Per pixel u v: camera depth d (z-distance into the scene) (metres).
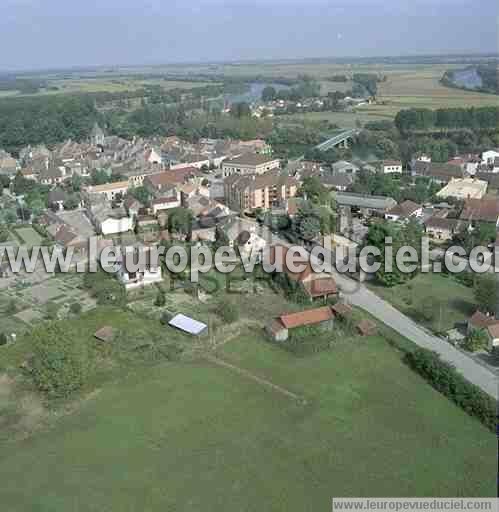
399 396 94.88
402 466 79.00
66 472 79.62
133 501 74.12
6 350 111.00
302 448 83.12
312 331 114.62
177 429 88.00
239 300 132.50
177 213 178.12
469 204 178.38
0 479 78.50
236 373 102.75
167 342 113.25
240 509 72.56
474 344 107.69
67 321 120.81
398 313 125.19
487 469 77.94
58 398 96.06
